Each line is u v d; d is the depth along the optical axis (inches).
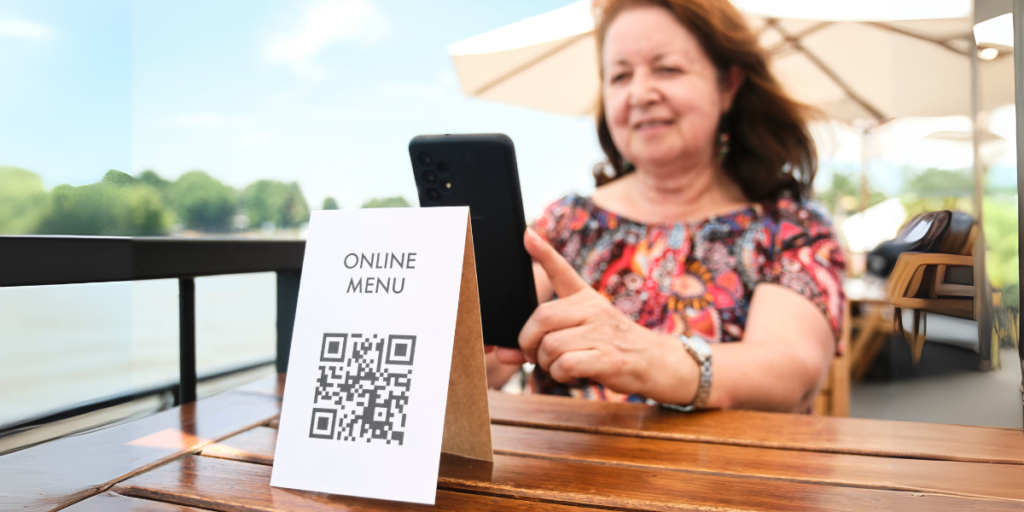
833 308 40.6
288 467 17.7
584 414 26.9
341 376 18.1
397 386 17.4
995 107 23.2
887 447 21.5
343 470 17.1
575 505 16.3
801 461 20.1
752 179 49.2
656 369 25.6
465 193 23.9
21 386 48.1
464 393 19.7
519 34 114.1
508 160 22.6
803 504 16.0
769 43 100.0
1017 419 24.3
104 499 16.8
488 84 119.5
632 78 47.7
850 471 19.0
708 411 27.4
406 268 18.5
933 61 75.5
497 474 18.6
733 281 45.4
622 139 49.8
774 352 32.0
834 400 73.7
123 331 60.4
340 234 19.8
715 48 46.3
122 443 22.0
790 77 98.7
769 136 49.3
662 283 47.4
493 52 114.1
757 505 15.9
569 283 25.5
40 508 16.0
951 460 20.1
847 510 15.6
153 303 81.4
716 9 46.3
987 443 21.9
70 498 16.8
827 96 101.7
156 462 19.9
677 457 20.5
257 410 27.1
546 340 25.7
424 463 16.3
